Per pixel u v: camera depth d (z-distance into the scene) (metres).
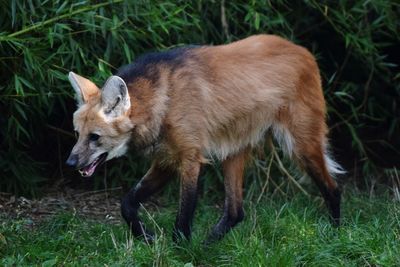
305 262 6.99
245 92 8.02
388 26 10.34
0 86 9.09
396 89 11.27
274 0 10.47
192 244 7.44
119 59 9.68
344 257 7.15
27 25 8.63
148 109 7.45
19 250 7.43
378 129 12.31
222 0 9.89
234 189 8.32
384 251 6.99
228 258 7.20
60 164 10.84
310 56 8.54
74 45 8.61
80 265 6.99
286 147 8.41
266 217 8.59
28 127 10.36
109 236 7.88
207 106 7.79
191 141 7.67
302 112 8.36
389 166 11.77
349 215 8.93
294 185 10.14
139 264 6.88
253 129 8.23
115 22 8.49
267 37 8.44
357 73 11.73
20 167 9.94
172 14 8.83
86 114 7.25
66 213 9.00
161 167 7.88
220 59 8.00
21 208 9.59
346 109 11.73
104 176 10.41
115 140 7.32
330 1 10.59
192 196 7.70
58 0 8.30
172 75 7.65
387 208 8.88
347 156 12.04
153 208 9.92
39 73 8.55
